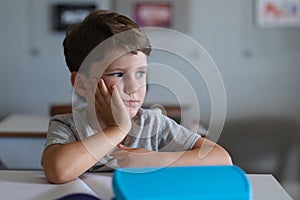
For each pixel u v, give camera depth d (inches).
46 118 92.4
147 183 25.5
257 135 116.7
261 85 115.4
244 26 113.6
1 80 113.7
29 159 76.2
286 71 115.2
